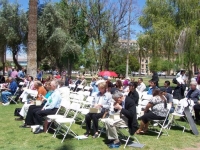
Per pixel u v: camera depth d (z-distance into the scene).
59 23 23.48
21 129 7.48
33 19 15.82
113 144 6.07
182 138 6.99
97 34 27.91
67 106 7.77
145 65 99.75
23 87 13.55
